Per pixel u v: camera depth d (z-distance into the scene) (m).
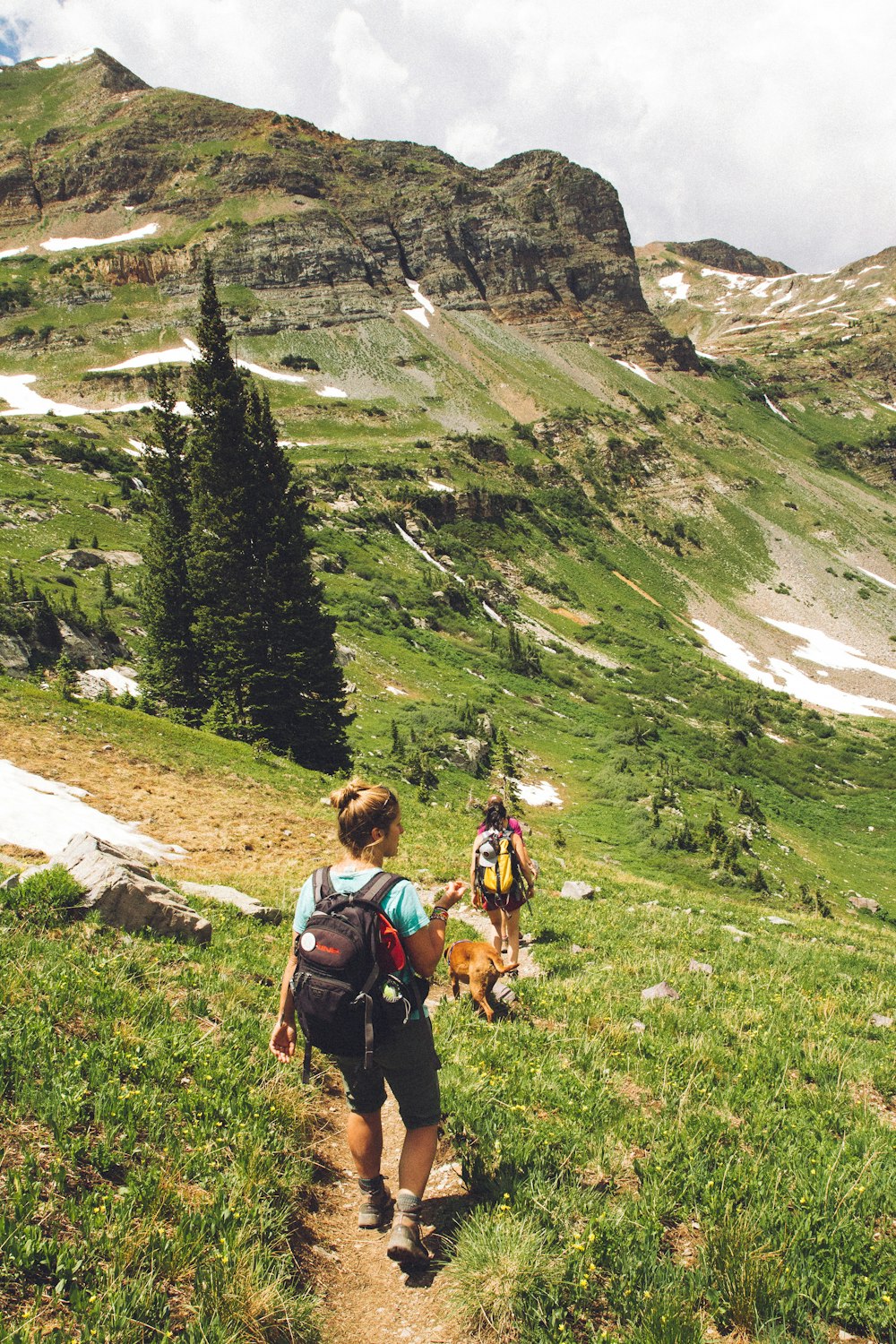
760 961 12.11
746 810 78.25
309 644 38.75
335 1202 5.03
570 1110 6.04
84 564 79.50
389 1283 4.22
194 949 8.66
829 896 64.06
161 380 44.28
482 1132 5.52
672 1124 5.91
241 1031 6.64
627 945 12.19
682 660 147.50
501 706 90.50
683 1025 8.34
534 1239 4.22
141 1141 4.69
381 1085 4.38
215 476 37.75
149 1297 3.48
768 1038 8.14
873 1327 4.02
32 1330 3.12
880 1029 9.12
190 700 43.03
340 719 40.28
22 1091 4.66
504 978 9.69
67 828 15.17
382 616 106.44
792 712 135.12
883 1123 6.39
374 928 3.99
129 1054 5.45
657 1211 4.77
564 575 170.75
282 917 12.30
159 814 19.70
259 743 33.06
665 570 195.12
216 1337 3.40
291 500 38.81
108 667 56.62
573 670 122.75
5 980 5.97
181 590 43.31
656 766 84.50
